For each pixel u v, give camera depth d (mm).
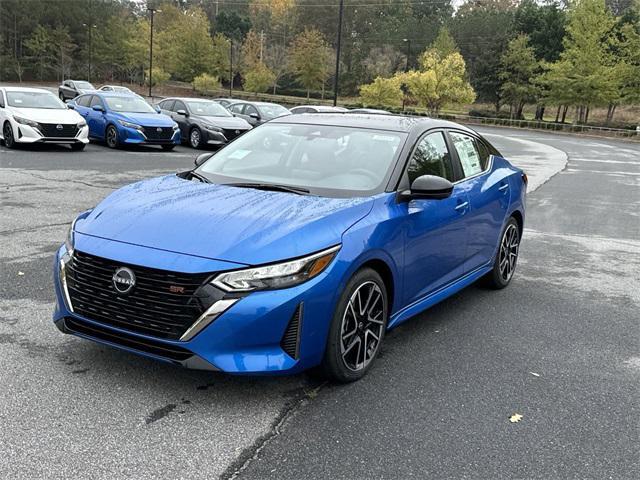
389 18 114500
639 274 6957
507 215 5879
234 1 135000
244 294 3168
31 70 88812
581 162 22328
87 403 3342
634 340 4859
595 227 9742
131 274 3250
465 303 5633
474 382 3924
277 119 5309
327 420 3322
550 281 6516
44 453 2865
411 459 2992
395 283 4031
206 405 3395
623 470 3002
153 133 17266
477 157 5656
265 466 2869
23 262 5898
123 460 2848
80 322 3496
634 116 69438
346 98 84500
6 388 3455
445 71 57000
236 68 81000
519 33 67938
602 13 52375
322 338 3441
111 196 4082
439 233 4512
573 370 4207
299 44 73938
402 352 4371
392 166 4324
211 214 3582
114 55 86938
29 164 12953
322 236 3455
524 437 3268
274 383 3711
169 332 3205
